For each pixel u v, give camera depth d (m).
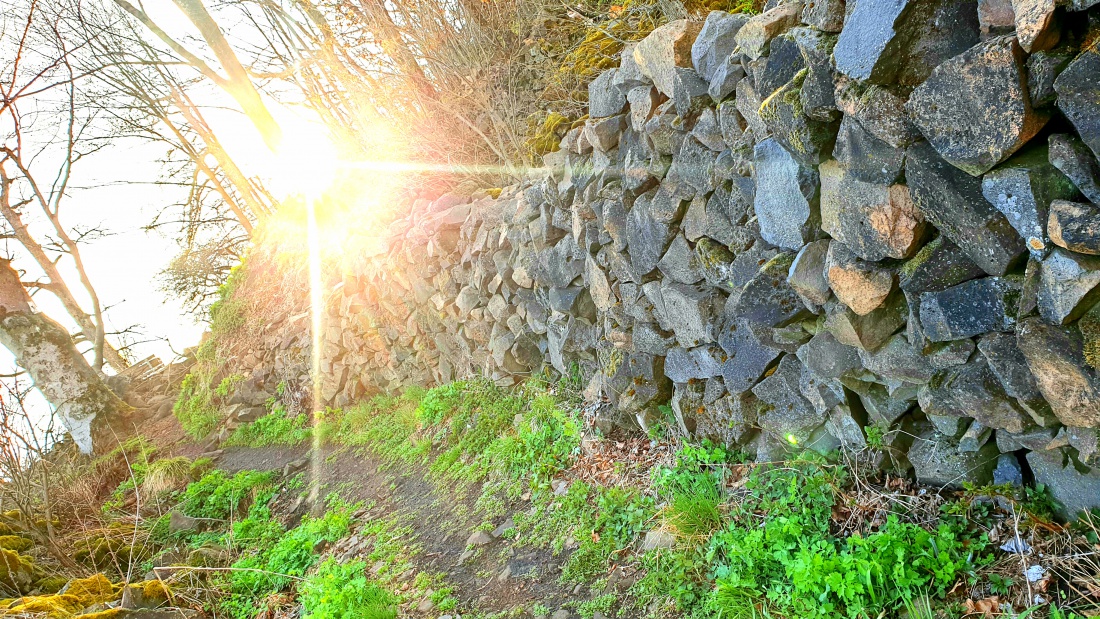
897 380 2.44
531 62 6.08
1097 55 1.51
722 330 3.24
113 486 9.30
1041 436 2.06
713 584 2.81
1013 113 1.69
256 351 10.41
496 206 5.60
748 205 2.92
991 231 1.88
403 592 3.91
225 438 9.58
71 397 11.94
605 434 4.28
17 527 6.32
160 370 15.41
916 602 2.21
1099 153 1.57
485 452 4.97
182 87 13.89
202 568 4.69
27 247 14.03
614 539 3.41
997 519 2.27
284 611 4.42
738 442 3.35
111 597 4.82
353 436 7.25
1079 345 1.76
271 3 8.09
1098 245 1.61
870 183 2.16
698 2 4.34
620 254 3.90
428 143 7.20
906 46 1.92
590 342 4.67
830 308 2.51
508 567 3.68
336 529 5.15
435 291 6.68
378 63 7.09
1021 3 1.61
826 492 2.73
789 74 2.41
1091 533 2.05
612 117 3.85
